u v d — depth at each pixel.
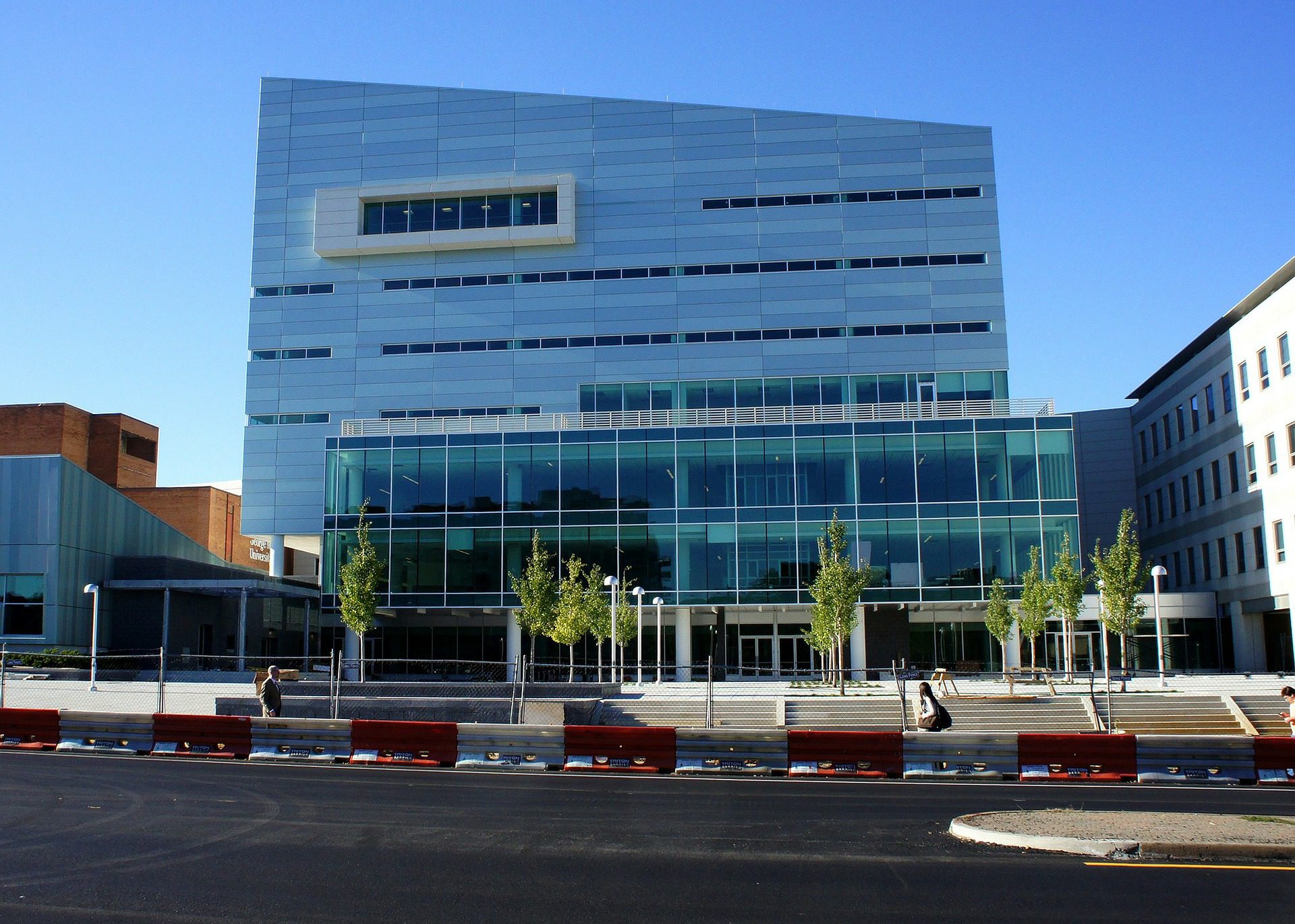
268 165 61.91
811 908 9.47
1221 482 53.50
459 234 59.72
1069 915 9.30
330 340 60.00
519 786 17.88
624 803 15.98
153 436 75.44
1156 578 37.84
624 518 49.44
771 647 51.62
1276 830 12.73
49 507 48.47
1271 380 47.78
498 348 59.41
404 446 51.22
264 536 59.56
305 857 11.55
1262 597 48.53
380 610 50.56
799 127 60.00
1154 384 63.81
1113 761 19.45
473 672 53.38
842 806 15.79
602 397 58.50
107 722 22.69
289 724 21.75
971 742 19.88
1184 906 9.57
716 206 59.75
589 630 48.12
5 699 32.41
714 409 57.81
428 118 61.66
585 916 9.16
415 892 9.99
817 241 58.97
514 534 49.94
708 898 9.82
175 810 14.69
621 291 59.34
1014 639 47.31
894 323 58.00
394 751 21.16
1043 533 47.50
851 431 48.97
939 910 9.44
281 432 59.41
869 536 48.09
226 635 57.50
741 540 48.78
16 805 15.01
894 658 51.62
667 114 60.69
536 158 60.88
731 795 17.03
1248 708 29.73
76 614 49.31
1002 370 57.25
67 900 9.59
